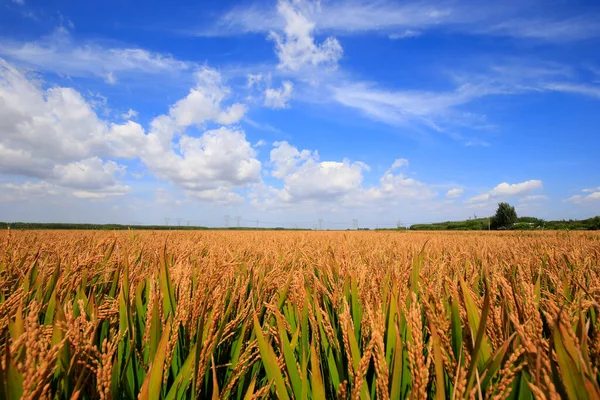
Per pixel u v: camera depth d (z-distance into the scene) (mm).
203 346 1438
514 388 1181
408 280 2771
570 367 876
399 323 1492
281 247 6531
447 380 1357
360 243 8242
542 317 1702
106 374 1114
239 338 1800
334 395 1655
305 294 2006
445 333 1353
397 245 7320
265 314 2434
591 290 1633
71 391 1199
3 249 2785
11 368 958
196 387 1406
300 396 1366
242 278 2914
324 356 1812
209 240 7789
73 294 2168
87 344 1207
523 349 1008
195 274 2467
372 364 1596
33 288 2092
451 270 3621
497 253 5414
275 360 1332
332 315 2025
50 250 3543
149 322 1558
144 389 1123
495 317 1323
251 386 1426
